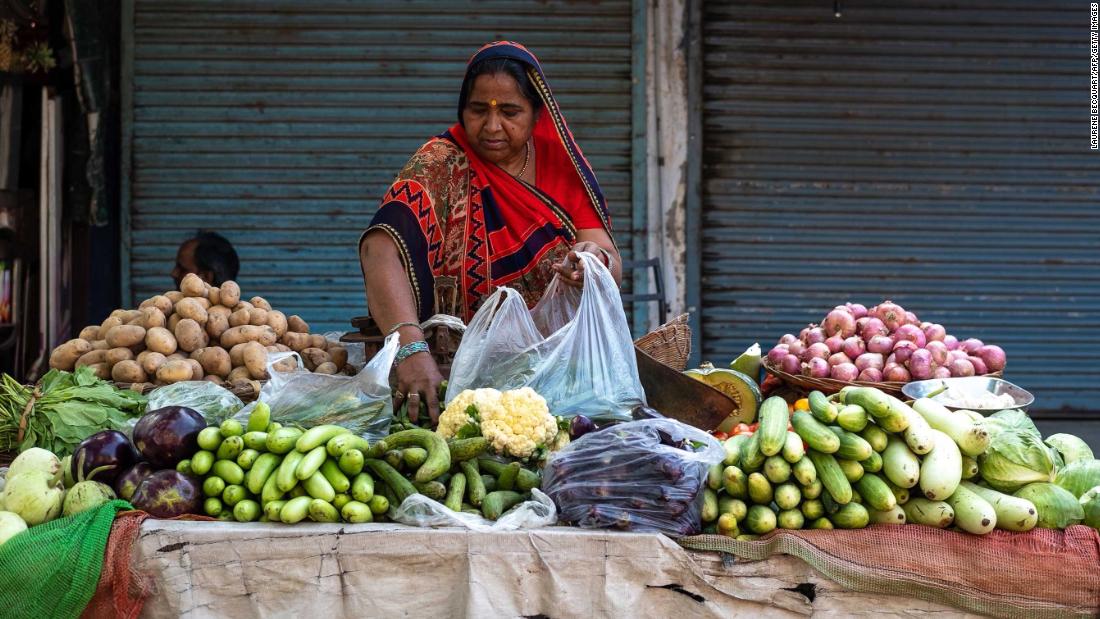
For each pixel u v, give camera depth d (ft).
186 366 10.23
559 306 9.73
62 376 9.82
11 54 17.11
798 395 10.58
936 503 7.54
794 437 7.51
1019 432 8.00
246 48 18.33
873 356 10.17
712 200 19.02
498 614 7.20
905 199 19.20
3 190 17.21
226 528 7.18
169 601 7.09
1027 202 19.30
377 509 7.39
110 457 7.83
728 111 18.88
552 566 7.23
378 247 9.52
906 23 18.80
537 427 7.98
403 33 18.48
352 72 18.49
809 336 10.71
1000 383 9.82
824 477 7.48
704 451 7.61
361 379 8.46
